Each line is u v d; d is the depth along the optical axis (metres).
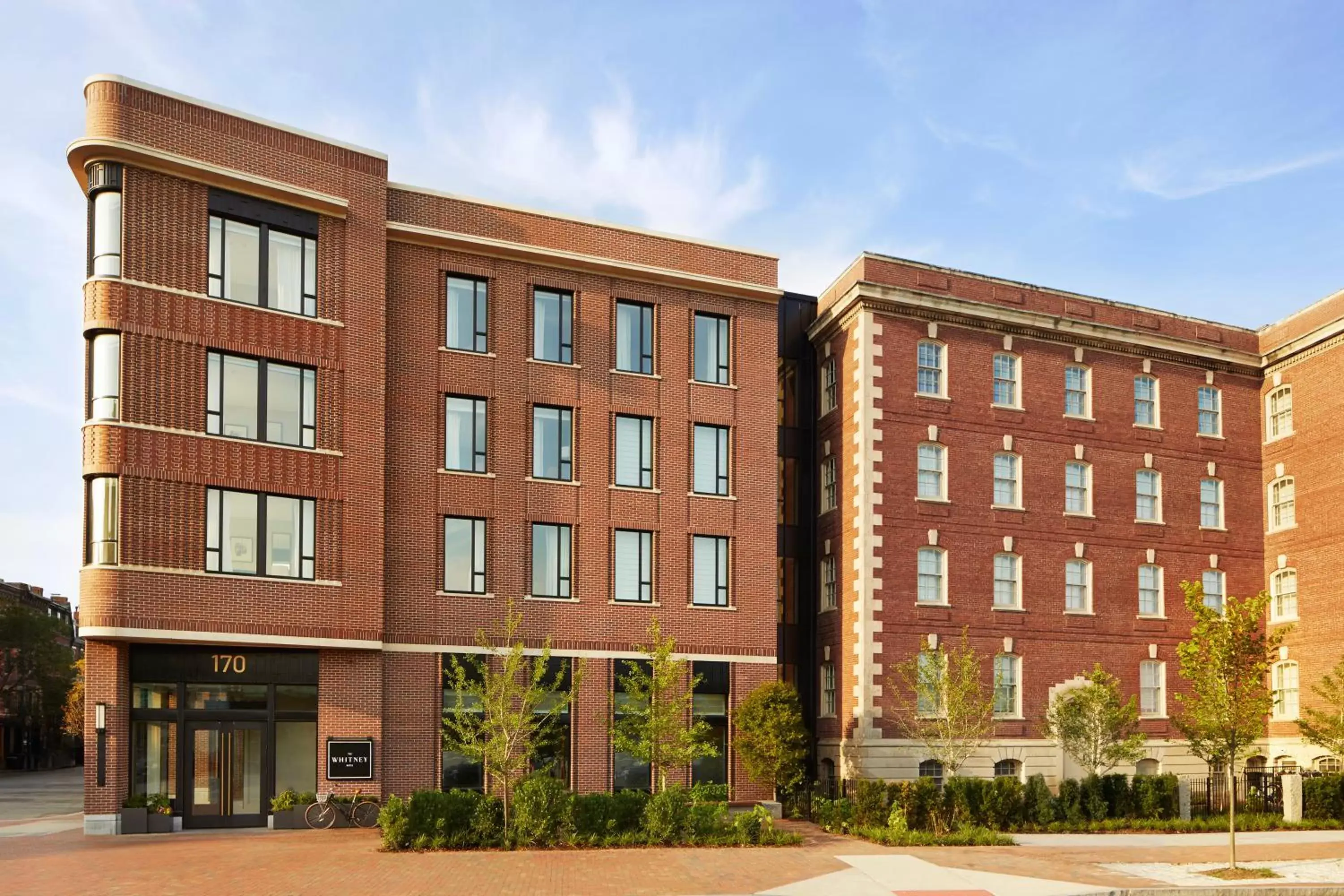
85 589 27.50
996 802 32.09
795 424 41.56
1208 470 43.44
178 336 29.03
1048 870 23.56
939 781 36.66
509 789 27.70
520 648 27.56
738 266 38.41
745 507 37.47
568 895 19.28
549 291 35.91
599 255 36.41
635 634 35.25
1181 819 33.75
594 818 26.06
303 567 30.34
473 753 26.95
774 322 38.81
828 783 38.28
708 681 35.97
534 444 35.09
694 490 36.91
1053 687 39.06
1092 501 41.06
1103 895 20.84
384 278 32.50
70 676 95.94
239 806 29.47
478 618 33.19
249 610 29.09
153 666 28.97
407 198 33.91
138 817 28.16
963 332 39.81
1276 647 27.53
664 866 22.84
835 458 40.00
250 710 29.81
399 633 32.06
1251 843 29.84
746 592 37.06
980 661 38.12
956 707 33.00
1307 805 35.62
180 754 29.12
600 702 34.38
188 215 29.58
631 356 36.84
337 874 21.19
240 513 29.64
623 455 36.22
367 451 31.50
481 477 33.84
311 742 30.39
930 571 38.22
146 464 28.19
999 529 39.25
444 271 34.19
